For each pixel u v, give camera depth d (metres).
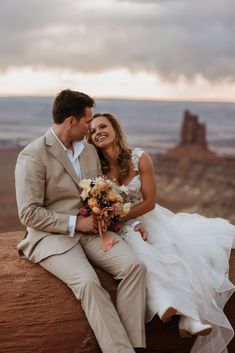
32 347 3.33
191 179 98.69
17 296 3.44
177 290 3.54
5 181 94.81
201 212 83.31
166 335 3.73
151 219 4.05
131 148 4.02
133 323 3.39
